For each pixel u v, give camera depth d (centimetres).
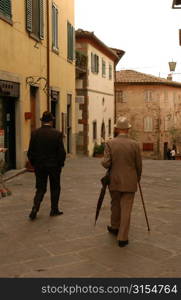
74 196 1038
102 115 3503
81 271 546
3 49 1308
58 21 2039
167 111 5550
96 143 3275
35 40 1658
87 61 2966
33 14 1620
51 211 836
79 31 2912
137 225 774
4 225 763
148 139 5397
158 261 585
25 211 870
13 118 1477
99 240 677
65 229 739
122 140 661
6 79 1329
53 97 1955
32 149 815
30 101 1648
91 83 3103
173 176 1487
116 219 702
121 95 5394
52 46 1930
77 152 3019
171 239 689
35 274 536
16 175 1359
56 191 834
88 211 875
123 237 644
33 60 1638
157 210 901
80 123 3008
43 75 1780
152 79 5353
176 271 550
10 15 1359
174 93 5731
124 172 648
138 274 539
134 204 963
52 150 811
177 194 1102
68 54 2283
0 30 1284
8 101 1437
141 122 5397
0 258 593
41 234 708
